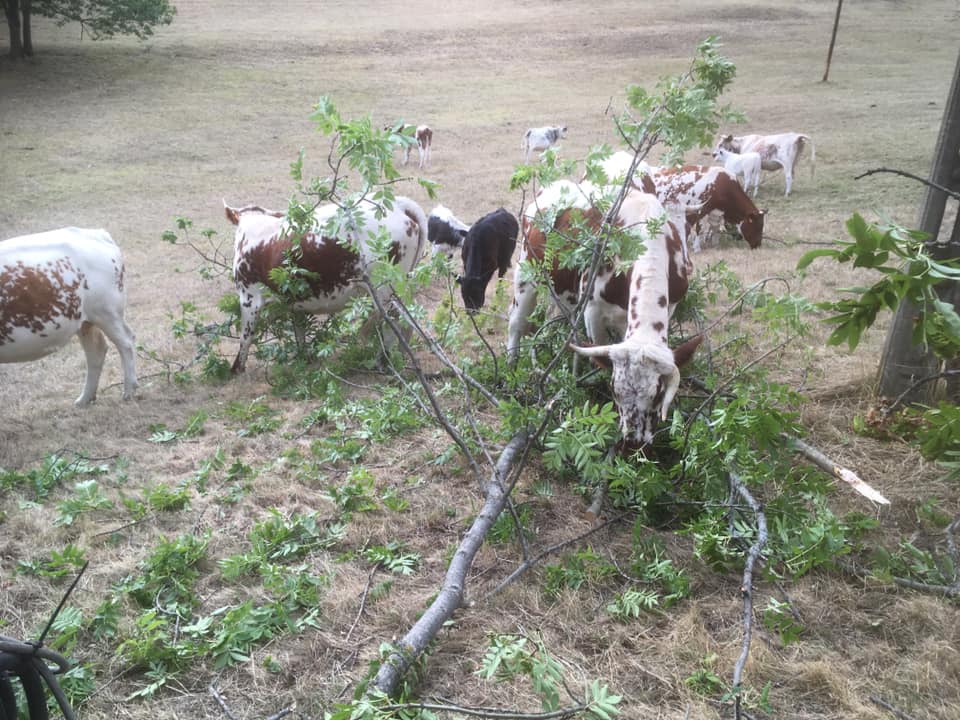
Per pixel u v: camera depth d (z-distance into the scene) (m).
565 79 30.64
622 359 4.33
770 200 15.05
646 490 4.32
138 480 5.54
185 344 8.83
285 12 43.59
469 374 6.16
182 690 3.56
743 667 3.44
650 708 3.38
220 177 18.81
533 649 3.66
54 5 32.56
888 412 5.20
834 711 3.37
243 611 3.85
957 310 5.66
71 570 4.41
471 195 16.02
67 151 21.11
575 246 5.39
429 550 4.61
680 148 5.07
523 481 5.21
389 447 5.89
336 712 3.09
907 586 4.10
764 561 4.12
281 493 5.23
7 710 1.86
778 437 4.53
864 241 2.49
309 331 7.85
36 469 5.68
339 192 5.40
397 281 5.02
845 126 20.77
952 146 5.61
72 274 6.63
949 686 3.47
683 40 36.16
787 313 5.25
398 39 37.41
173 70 31.12
